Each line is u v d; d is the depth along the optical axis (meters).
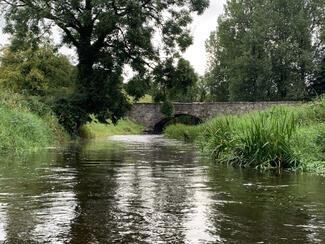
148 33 30.81
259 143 10.57
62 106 28.31
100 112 31.30
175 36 31.86
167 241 4.10
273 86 76.56
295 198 6.21
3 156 12.79
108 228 4.51
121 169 9.66
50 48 44.16
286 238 4.21
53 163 10.84
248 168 10.17
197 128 25.22
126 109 32.72
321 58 74.69
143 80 31.78
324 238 4.23
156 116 62.00
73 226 4.59
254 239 4.18
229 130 13.31
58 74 44.66
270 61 73.31
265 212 5.30
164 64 32.28
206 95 86.00
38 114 23.58
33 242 4.04
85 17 28.83
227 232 4.40
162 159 12.41
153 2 31.03
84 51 30.59
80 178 8.09
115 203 5.75
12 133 15.53
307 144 11.12
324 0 75.44
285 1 76.56
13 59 45.44
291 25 75.19
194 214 5.16
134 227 4.56
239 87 74.75
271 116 12.02
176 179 8.10
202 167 10.32
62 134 25.12
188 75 32.75
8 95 21.45
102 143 22.97
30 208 5.41
